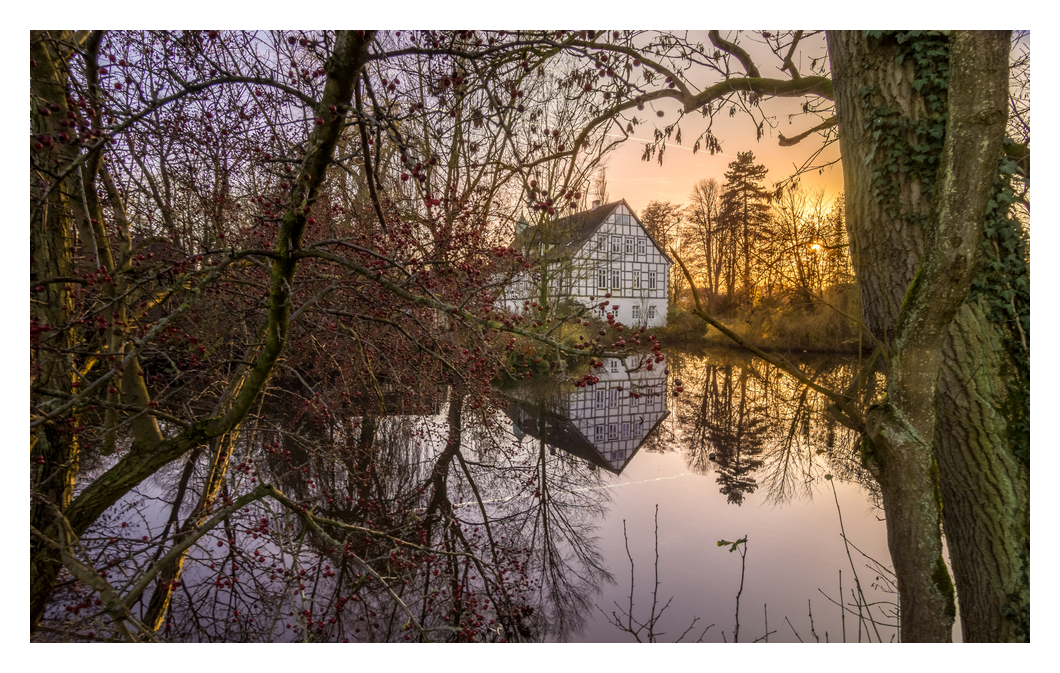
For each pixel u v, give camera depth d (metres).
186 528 3.54
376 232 3.42
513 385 12.30
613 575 4.10
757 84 3.97
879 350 2.00
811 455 7.87
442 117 2.61
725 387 13.76
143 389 2.70
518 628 3.34
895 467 1.86
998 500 2.33
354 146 3.57
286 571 2.76
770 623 3.42
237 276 3.19
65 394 2.01
